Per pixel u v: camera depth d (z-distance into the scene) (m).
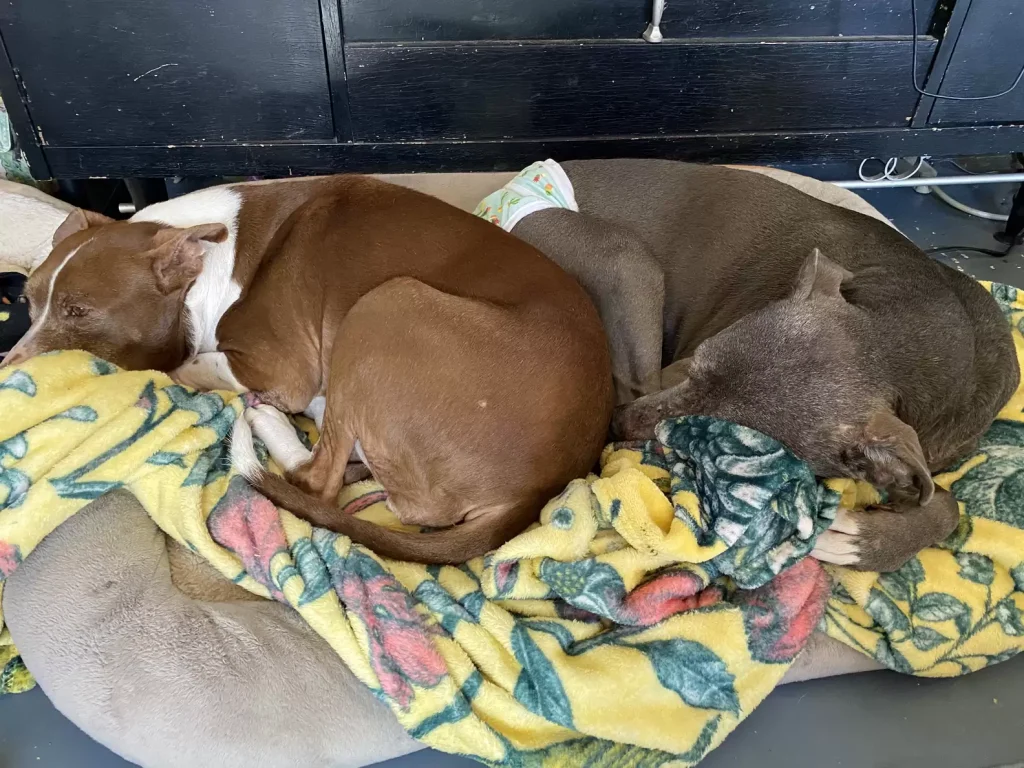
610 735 0.66
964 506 0.83
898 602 0.76
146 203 1.35
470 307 0.76
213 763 0.66
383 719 0.68
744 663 0.71
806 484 0.73
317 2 1.08
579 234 0.97
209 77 1.14
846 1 1.16
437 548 0.73
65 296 0.80
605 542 0.75
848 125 1.27
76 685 0.67
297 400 0.88
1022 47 1.20
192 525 0.73
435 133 1.22
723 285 0.98
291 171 1.24
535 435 0.73
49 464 0.70
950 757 0.72
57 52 1.10
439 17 1.12
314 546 0.73
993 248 1.42
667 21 1.15
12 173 1.25
